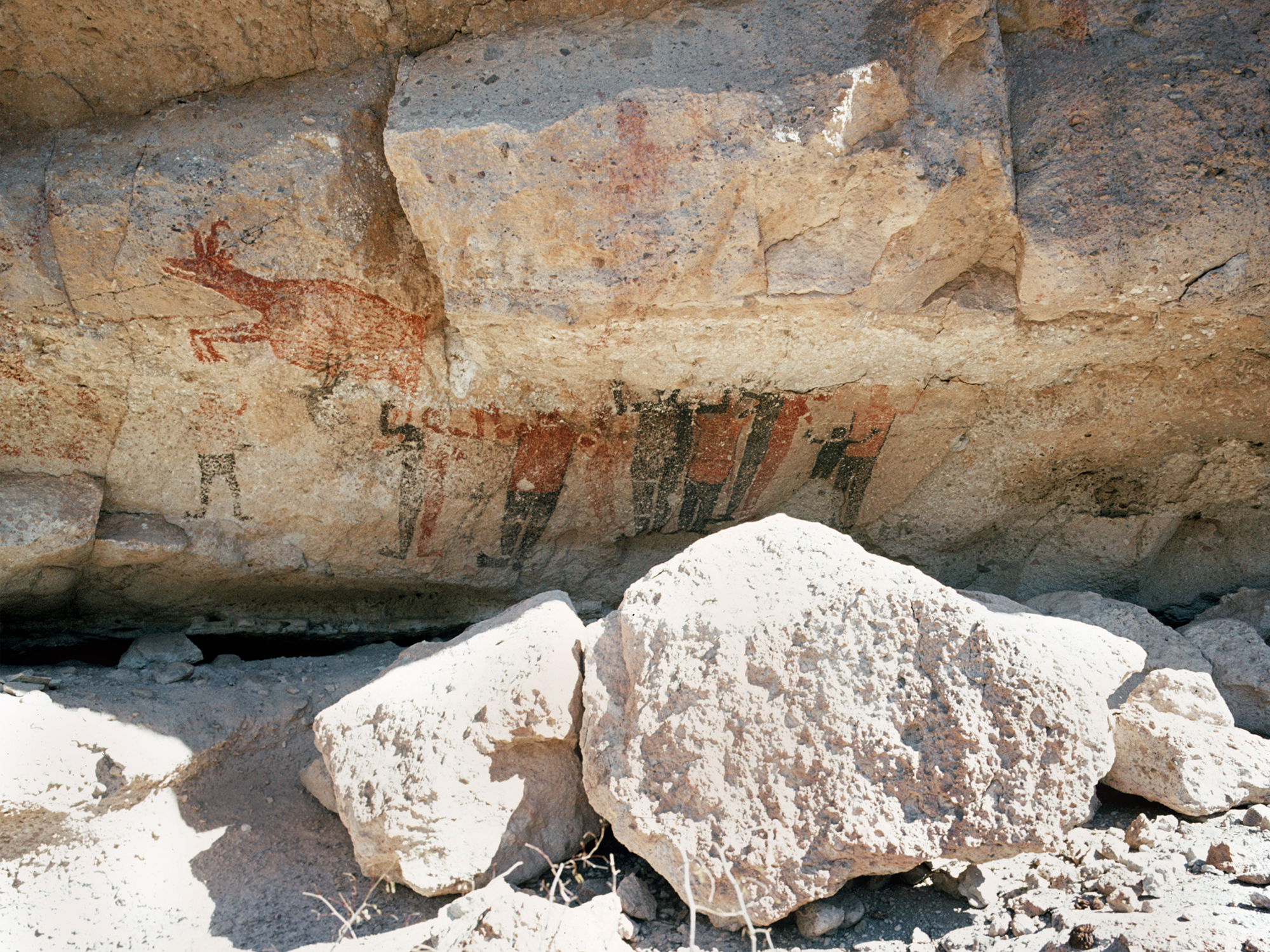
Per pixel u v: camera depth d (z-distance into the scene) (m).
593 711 1.81
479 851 1.78
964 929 1.60
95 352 2.14
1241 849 1.64
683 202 1.88
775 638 1.73
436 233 1.93
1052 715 1.61
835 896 1.67
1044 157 1.98
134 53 2.02
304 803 2.18
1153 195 1.95
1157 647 2.29
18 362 2.12
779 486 2.69
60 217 1.97
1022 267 2.01
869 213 1.92
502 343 2.14
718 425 2.49
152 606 2.73
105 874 1.90
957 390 2.40
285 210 2.01
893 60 1.85
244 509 2.51
